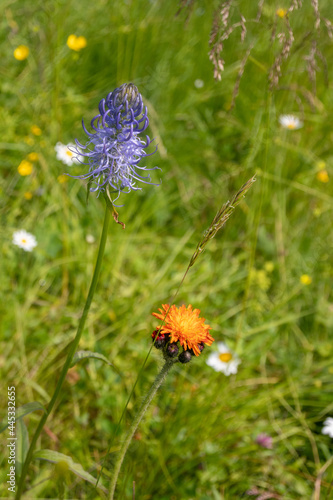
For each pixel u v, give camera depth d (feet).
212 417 2.83
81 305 3.08
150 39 3.71
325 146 3.67
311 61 2.72
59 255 3.18
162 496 2.71
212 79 3.72
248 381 2.98
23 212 3.26
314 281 3.31
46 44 3.62
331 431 2.82
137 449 2.70
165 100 3.66
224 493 2.76
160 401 2.86
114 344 2.97
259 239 3.36
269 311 3.22
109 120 2.22
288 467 2.83
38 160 3.32
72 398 2.87
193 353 2.36
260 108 3.35
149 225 3.40
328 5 3.68
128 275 3.22
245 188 2.31
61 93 3.56
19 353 2.91
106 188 2.24
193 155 3.53
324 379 3.03
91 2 3.78
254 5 3.73
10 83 3.54
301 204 3.51
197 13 3.84
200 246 2.34
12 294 3.01
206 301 3.04
